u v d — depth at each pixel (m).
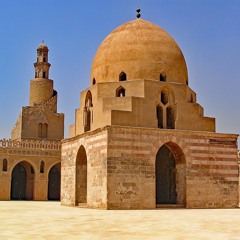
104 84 37.66
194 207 35.84
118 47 38.41
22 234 17.14
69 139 41.31
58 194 70.50
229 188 37.41
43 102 74.44
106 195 32.91
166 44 38.91
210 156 37.09
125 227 19.67
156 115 36.34
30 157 62.62
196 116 38.06
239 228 19.44
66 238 15.94
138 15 41.44
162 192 42.69
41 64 76.56
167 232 17.78
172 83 37.47
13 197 69.31
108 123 34.75
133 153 34.00
